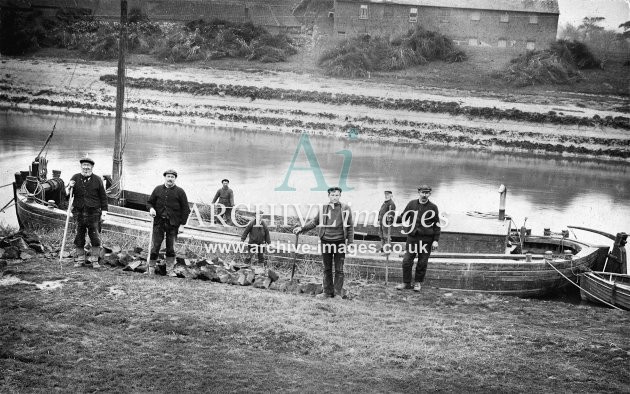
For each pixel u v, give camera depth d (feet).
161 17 301.22
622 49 290.97
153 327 30.14
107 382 24.76
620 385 28.27
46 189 65.87
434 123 205.05
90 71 243.40
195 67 252.42
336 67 245.65
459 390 26.53
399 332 33.14
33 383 24.29
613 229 101.30
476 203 114.62
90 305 32.40
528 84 239.09
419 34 258.78
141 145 157.89
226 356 27.78
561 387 27.63
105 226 53.52
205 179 120.26
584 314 40.55
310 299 38.09
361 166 148.66
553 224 101.96
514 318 38.50
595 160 187.32
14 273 37.29
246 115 212.43
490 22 264.11
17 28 268.21
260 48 264.52
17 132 165.89
